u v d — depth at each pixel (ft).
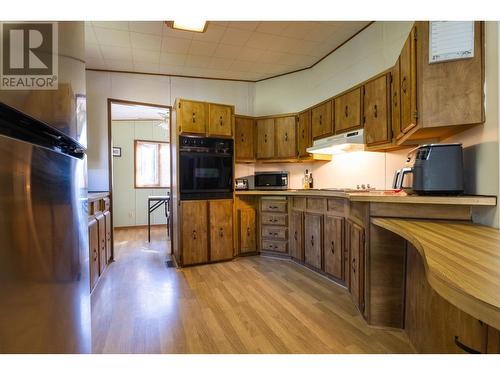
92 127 11.78
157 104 12.76
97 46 10.25
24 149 2.44
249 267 10.65
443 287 2.02
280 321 6.43
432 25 5.23
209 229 11.12
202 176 11.08
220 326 6.21
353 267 7.50
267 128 12.89
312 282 9.01
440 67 5.23
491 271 2.17
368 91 8.72
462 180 5.27
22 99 2.48
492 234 3.75
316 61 12.07
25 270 2.45
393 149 8.93
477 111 4.98
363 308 6.57
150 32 9.38
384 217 5.97
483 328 3.45
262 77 13.70
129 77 12.37
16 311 2.33
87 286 4.12
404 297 6.03
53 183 3.00
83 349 3.85
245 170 13.82
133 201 21.06
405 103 6.45
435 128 5.51
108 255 11.07
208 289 8.42
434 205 5.51
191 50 10.76
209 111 11.18
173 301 7.56
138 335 5.83
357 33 9.95
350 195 6.58
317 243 9.89
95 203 8.74
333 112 10.36
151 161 21.66
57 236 3.09
